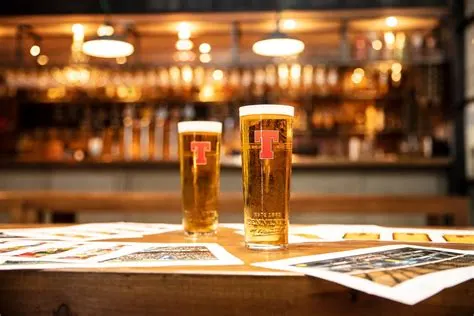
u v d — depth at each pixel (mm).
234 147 5996
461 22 4652
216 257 683
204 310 560
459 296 535
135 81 6008
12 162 4582
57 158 6031
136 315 566
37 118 6684
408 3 5285
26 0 5520
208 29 5750
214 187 957
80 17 5523
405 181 4352
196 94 6172
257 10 5383
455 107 4648
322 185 4387
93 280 571
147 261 646
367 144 6102
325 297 550
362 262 640
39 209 2514
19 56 5863
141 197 2537
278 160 763
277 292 554
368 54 5730
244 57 6285
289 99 6234
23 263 622
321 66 5816
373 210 2557
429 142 5496
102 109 6508
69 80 6070
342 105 6305
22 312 577
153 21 5539
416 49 5711
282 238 762
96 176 4547
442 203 2537
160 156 5887
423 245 813
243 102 6184
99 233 1002
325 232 1037
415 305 539
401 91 6082
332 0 5352
